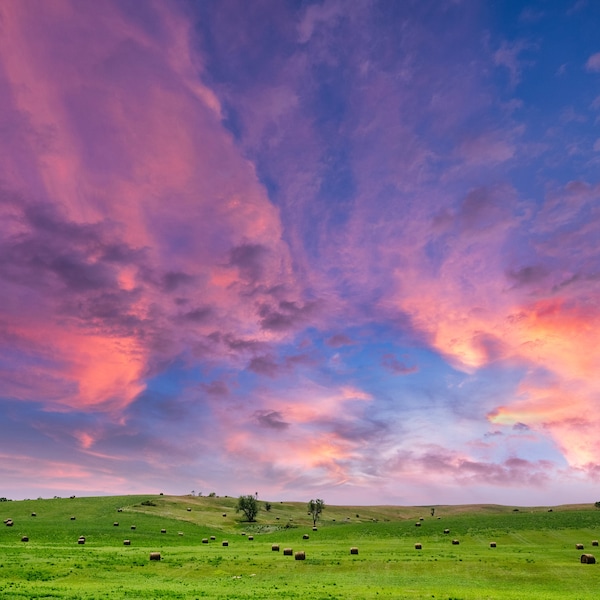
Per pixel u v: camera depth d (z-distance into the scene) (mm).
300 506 198500
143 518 125562
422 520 127438
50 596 40125
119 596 40625
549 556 66312
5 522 104375
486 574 53969
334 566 59188
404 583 49750
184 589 44938
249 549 77688
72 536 91875
